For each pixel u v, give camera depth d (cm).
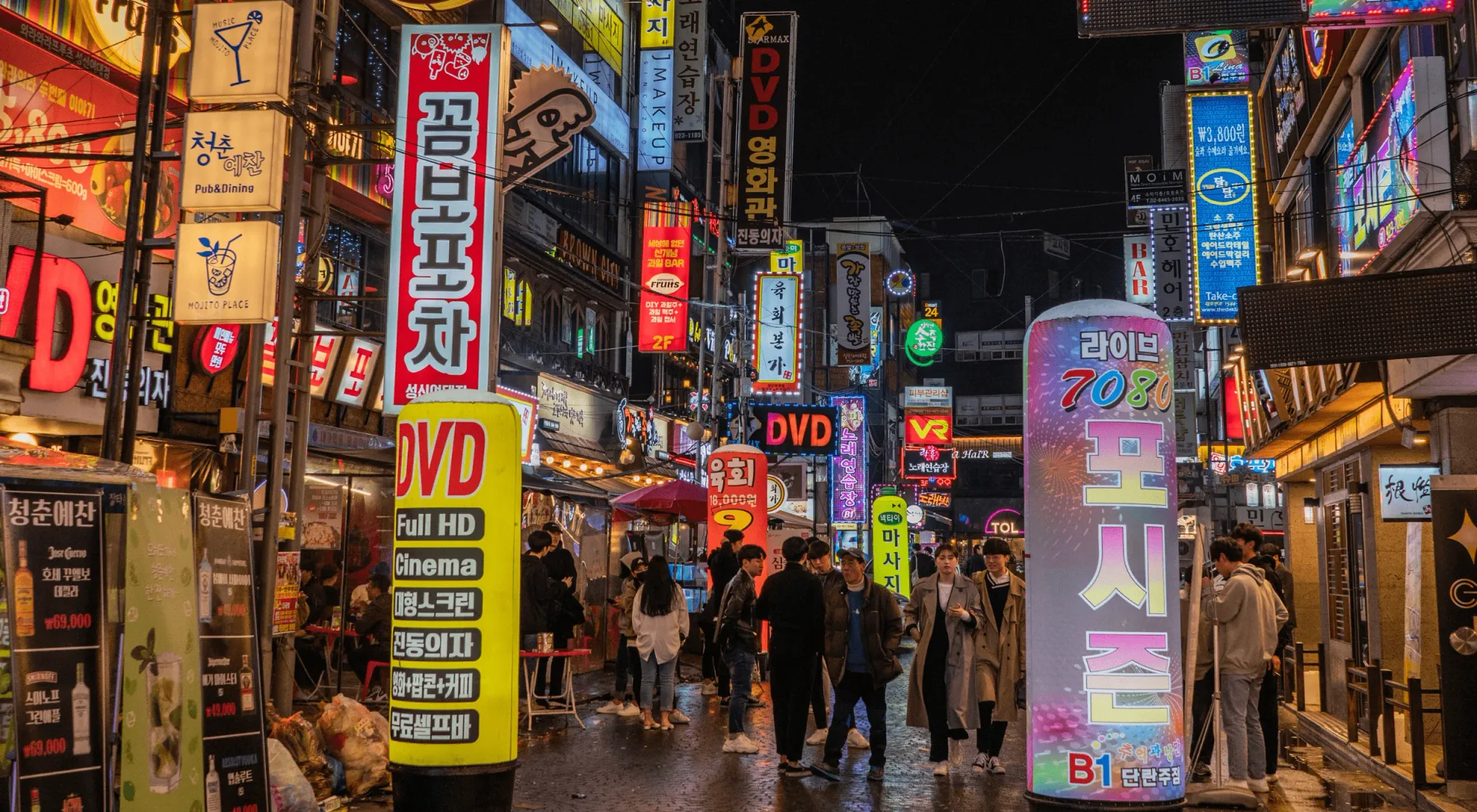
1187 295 2584
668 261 2659
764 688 1778
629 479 2694
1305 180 1655
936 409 5172
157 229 1387
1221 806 896
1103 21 824
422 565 715
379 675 1339
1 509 475
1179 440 4403
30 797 465
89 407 1253
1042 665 696
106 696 508
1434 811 874
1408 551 1153
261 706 627
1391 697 1106
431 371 1223
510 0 2586
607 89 3200
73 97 1300
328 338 1797
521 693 1334
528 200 2686
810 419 2600
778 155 2544
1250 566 955
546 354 2814
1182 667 705
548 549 1435
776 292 3219
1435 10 813
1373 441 1350
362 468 1494
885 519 2623
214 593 602
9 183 1184
